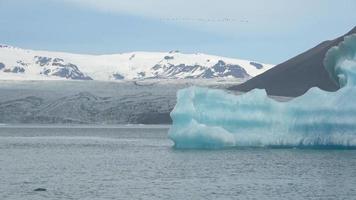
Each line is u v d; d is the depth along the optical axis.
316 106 79.88
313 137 79.62
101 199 49.12
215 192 52.41
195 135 85.44
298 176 62.78
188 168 70.12
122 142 131.62
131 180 60.31
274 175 63.69
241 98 83.75
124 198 49.56
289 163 73.75
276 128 81.75
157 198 49.50
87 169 71.19
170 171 67.62
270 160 77.12
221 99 84.62
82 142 132.50
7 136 163.12
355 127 77.94
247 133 82.44
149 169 70.06
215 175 63.94
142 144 123.19
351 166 70.44
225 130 83.31
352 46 87.19
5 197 50.22
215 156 82.38
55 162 81.06
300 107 80.88
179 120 87.06
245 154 84.75
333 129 78.50
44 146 118.50
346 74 81.38
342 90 79.88
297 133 80.75
